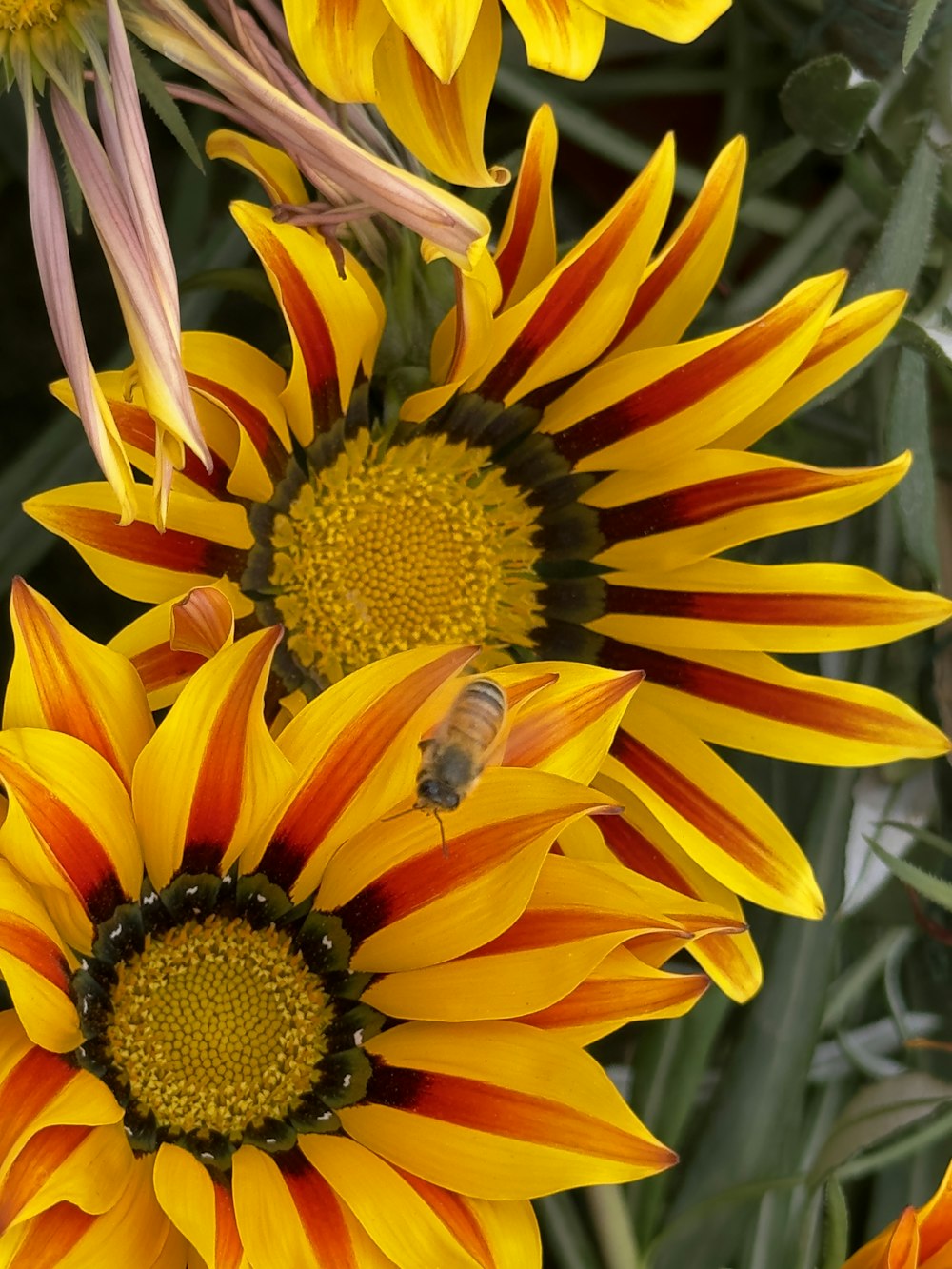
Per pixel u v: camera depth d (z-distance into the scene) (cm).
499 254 37
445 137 35
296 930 38
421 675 36
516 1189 36
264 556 38
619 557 39
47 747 35
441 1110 36
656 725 39
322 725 36
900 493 40
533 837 35
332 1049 37
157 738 35
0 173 43
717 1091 41
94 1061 37
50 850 35
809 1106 44
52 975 35
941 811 43
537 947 36
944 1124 40
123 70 34
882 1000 45
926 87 41
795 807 42
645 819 39
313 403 38
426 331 38
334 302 36
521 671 36
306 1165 37
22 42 35
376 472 39
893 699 38
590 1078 36
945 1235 37
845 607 38
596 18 34
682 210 44
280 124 35
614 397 38
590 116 42
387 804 36
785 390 38
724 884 39
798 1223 42
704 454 38
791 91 40
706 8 34
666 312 38
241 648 35
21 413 44
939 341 40
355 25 34
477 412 39
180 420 35
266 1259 35
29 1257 34
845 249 42
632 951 37
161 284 35
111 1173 35
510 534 39
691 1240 41
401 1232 36
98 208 35
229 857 37
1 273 44
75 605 44
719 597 39
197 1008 37
